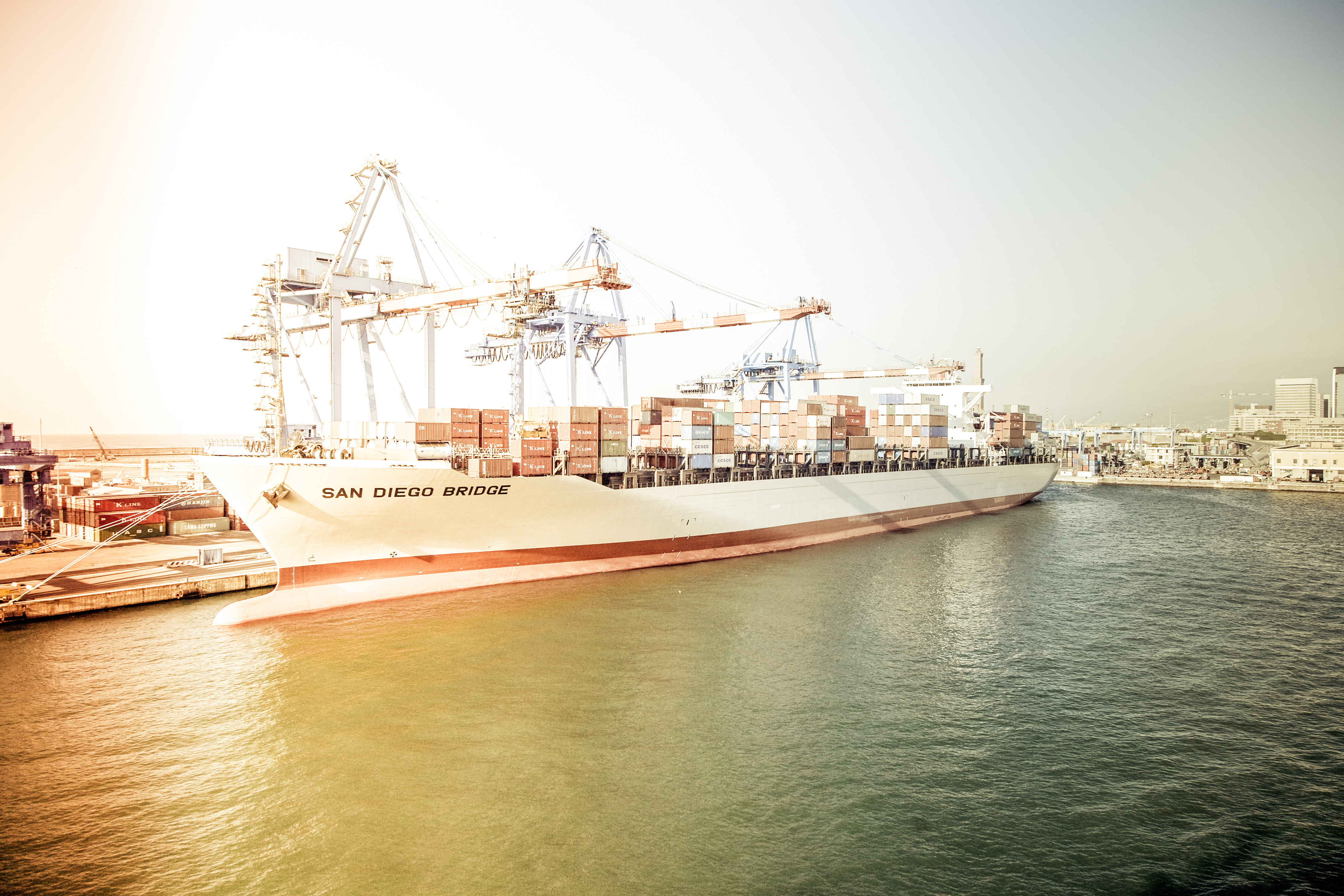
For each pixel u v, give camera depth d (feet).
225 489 104.22
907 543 192.34
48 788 63.67
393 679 87.81
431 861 54.44
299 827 58.49
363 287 184.14
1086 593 137.59
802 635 107.65
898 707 82.28
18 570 132.67
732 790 64.44
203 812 60.34
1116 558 174.19
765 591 133.39
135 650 96.84
